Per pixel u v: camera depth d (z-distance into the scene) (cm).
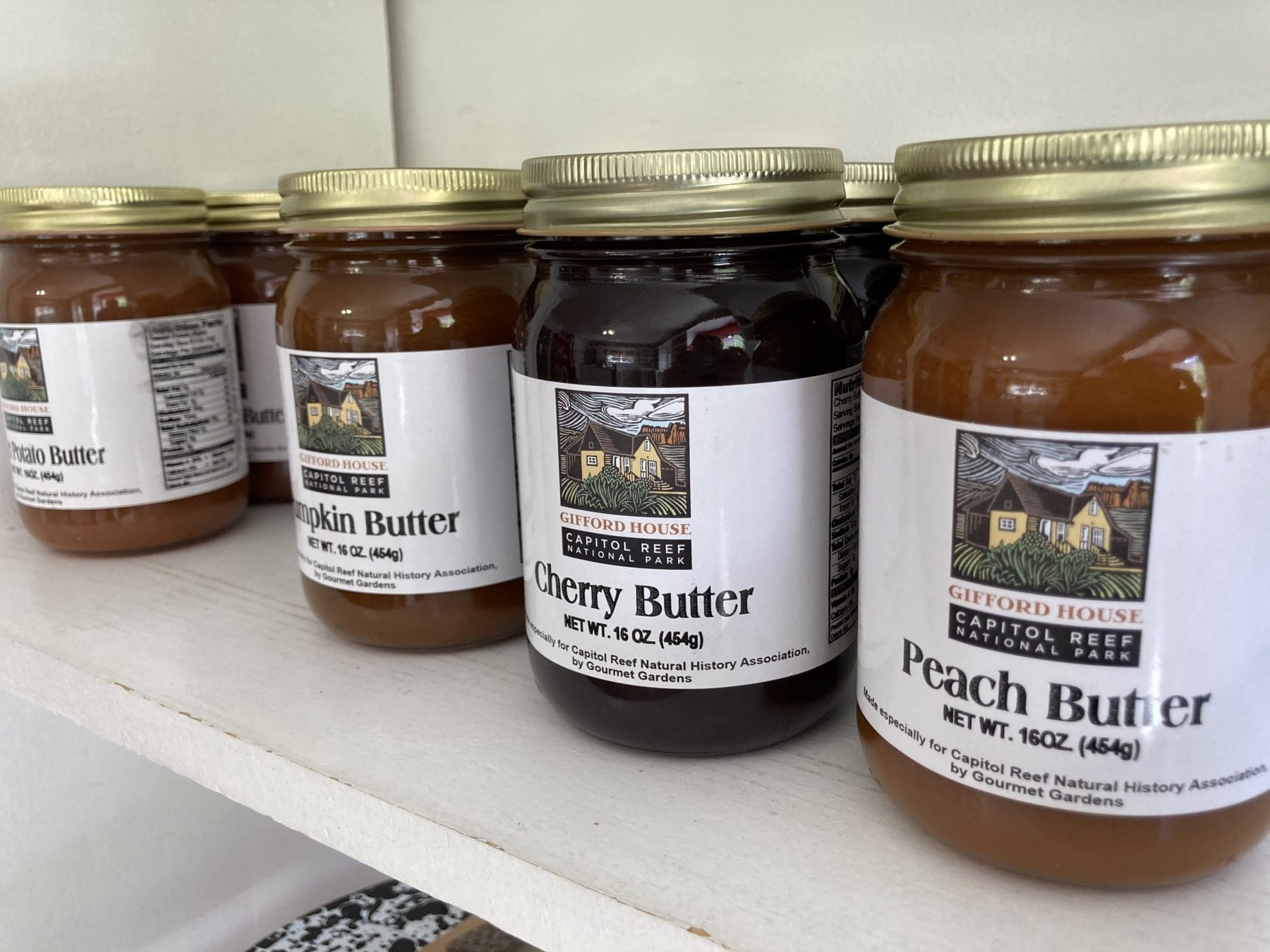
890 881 34
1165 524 29
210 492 67
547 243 38
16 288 61
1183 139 26
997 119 56
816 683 42
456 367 49
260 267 73
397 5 78
